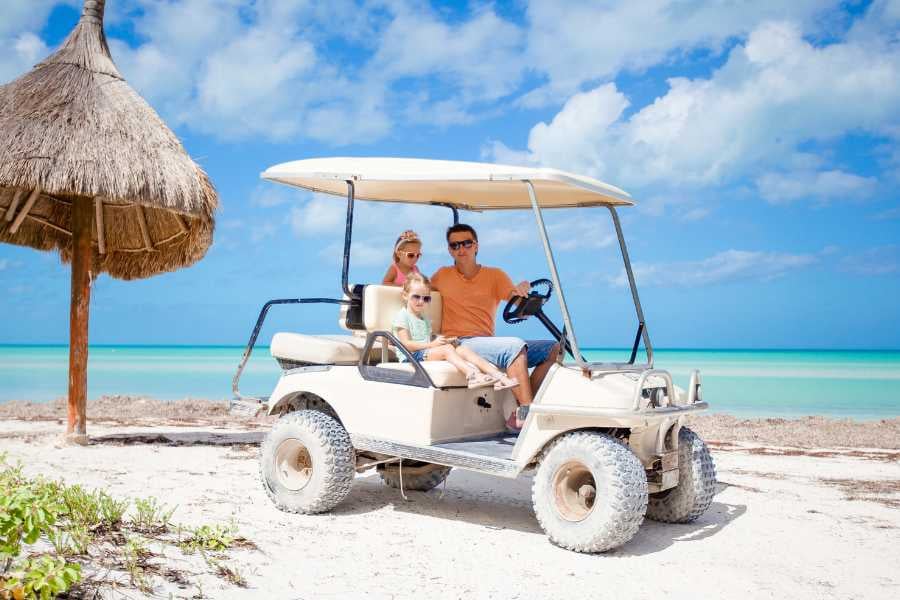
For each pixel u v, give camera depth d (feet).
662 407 15.75
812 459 29.91
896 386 95.81
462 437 17.49
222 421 38.73
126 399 51.06
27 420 37.32
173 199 24.70
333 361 18.56
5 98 24.81
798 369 142.00
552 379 15.66
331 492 17.35
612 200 18.58
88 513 13.69
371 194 20.04
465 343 17.80
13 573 9.54
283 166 19.03
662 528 17.58
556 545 15.61
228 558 13.17
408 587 12.70
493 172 16.34
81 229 27.07
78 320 27.12
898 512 19.90
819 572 14.52
